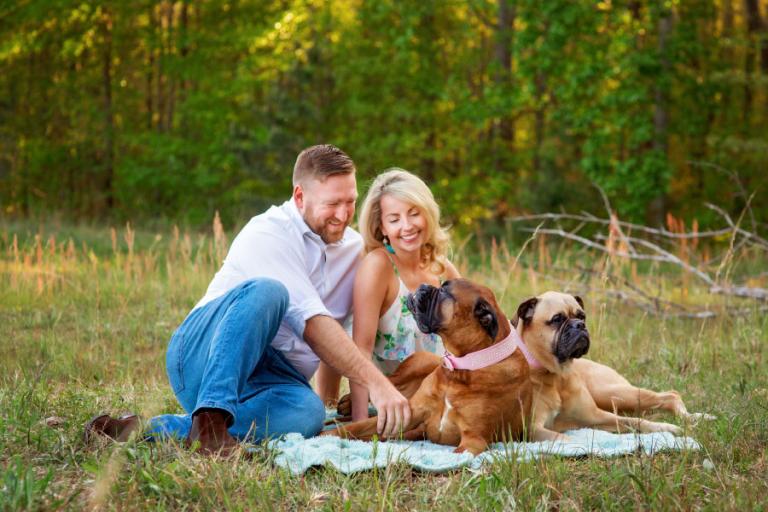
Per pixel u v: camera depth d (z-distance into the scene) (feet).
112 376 20.71
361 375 14.16
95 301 31.37
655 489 11.21
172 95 84.38
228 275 14.82
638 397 17.12
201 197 74.74
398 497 11.55
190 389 13.94
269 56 75.05
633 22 60.59
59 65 79.92
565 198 63.77
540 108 71.46
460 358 14.08
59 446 12.81
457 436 14.39
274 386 14.39
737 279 37.17
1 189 79.46
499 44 72.69
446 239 16.87
